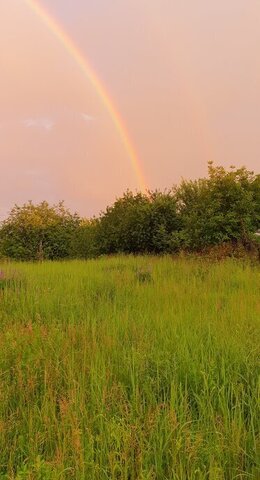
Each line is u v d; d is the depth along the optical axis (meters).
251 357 4.95
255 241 18.73
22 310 9.00
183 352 4.98
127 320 6.79
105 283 11.68
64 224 37.16
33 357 5.03
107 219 28.16
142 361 4.84
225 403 3.89
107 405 3.93
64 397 4.06
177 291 9.45
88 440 3.46
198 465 3.14
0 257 33.84
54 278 13.05
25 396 4.27
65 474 3.05
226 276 12.23
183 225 24.81
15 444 3.49
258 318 6.54
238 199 20.39
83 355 5.23
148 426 3.53
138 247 26.16
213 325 6.16
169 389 4.47
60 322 7.44
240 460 3.29
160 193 27.19
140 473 2.96
